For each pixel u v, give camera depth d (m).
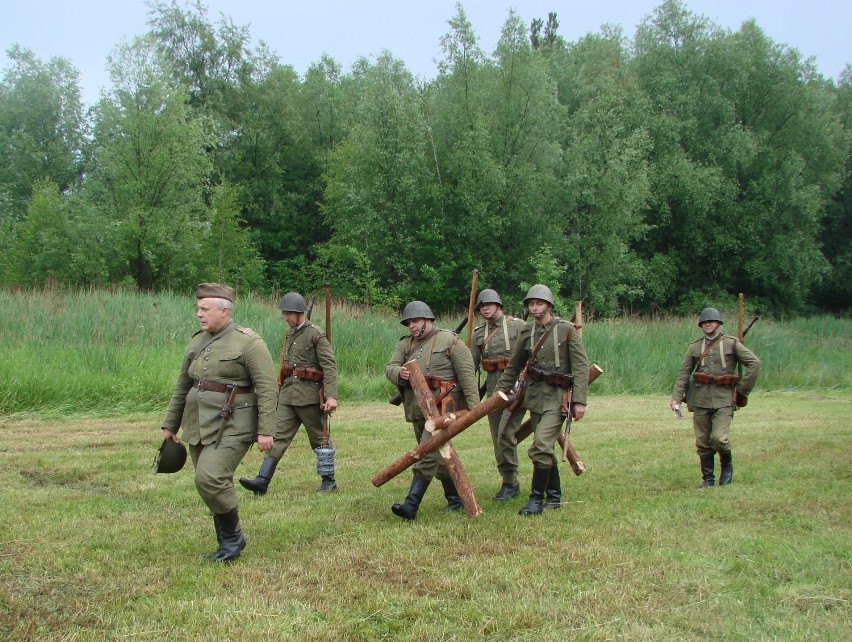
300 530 5.93
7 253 32.75
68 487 7.27
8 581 4.73
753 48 42.34
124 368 13.47
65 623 4.15
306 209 44.19
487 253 32.56
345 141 38.00
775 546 5.54
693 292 40.00
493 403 6.01
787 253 39.97
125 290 21.12
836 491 7.46
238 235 34.41
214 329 5.33
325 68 49.31
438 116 33.84
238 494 7.17
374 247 31.78
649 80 41.88
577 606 4.41
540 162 33.12
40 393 12.08
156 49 31.06
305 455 9.16
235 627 4.12
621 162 32.97
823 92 45.00
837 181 44.41
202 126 32.69
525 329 7.05
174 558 5.24
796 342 24.27
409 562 5.16
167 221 29.92
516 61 33.16
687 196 37.44
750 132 39.81
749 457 9.49
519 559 5.22
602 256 33.09
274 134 43.59
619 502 7.00
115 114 29.67
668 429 11.86
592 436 11.09
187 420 5.31
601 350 19.16
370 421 12.08
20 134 39.25
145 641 3.94
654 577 4.89
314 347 7.45
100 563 5.11
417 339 6.87
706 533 5.90
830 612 4.37
